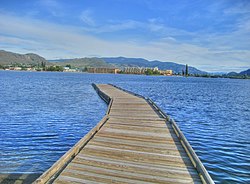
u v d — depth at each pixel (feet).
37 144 31.99
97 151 21.77
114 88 110.73
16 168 23.65
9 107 62.39
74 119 49.62
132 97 70.33
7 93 96.32
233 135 39.29
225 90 152.76
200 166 16.79
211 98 98.94
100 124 31.73
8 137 34.99
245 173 24.41
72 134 37.65
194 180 16.35
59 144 32.24
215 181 22.63
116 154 21.11
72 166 18.26
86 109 63.00
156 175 17.04
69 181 15.80
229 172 24.62
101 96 89.40
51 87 135.54
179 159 20.22
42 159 26.37
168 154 21.42
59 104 70.64
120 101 60.75
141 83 214.69
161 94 113.29
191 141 35.50
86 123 46.16
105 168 18.03
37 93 100.22
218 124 47.67
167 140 25.88
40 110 59.16
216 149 31.86
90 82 203.00
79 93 105.70
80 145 22.22
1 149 29.48
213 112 62.64
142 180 16.24
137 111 45.27
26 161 25.62
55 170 16.37
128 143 24.50
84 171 17.40
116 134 27.99
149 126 32.50
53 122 46.09
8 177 21.53
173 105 74.84
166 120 36.63
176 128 28.58
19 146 30.89
